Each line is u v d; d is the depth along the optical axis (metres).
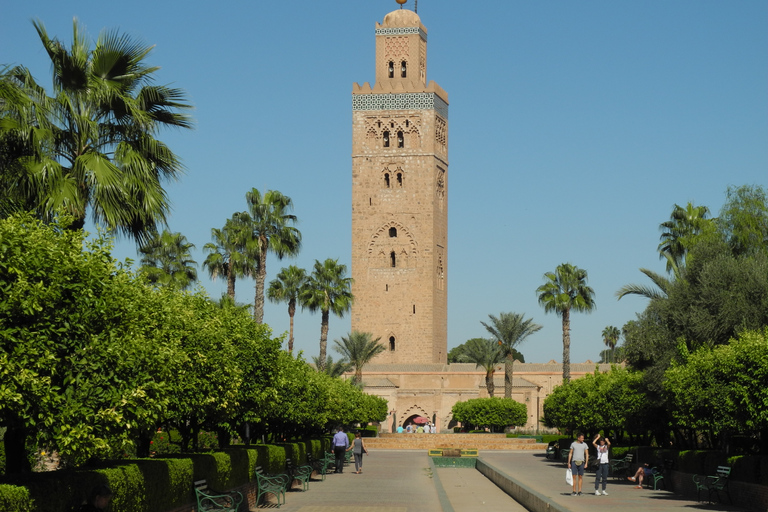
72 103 24.42
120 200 23.64
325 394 49.34
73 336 15.42
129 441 16.39
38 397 14.41
